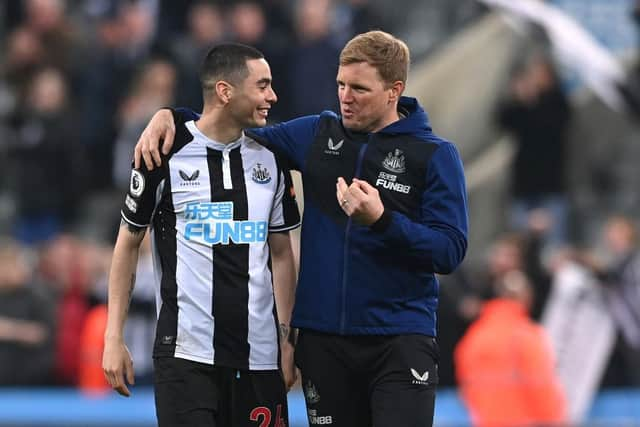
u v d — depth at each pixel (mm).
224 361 15992
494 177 40594
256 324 16094
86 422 30453
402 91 16266
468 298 32875
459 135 41125
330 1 40594
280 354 16484
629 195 40938
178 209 16047
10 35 43562
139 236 16188
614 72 41938
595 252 39719
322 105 39656
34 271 35344
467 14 42844
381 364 16031
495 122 41125
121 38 42250
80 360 32438
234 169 16219
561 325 33750
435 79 41750
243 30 40312
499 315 31609
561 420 32219
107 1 43281
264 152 16469
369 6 41281
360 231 15961
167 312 16062
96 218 40844
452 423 31125
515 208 40656
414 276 16062
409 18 43125
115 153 41250
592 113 41594
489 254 36594
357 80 15883
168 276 16078
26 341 32312
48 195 40594
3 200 40750
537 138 40719
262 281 16203
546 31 42125
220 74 15977
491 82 41469
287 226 16625
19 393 31922
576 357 33656
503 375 31188
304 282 16328
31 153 40625
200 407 15844
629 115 41562
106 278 34000
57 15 42719
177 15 42562
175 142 16141
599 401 33344
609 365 33656
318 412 16391
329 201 16234
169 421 15828
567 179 41031
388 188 16047
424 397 15867
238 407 16203
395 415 15734
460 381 31672
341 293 16031
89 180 41312
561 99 40875
